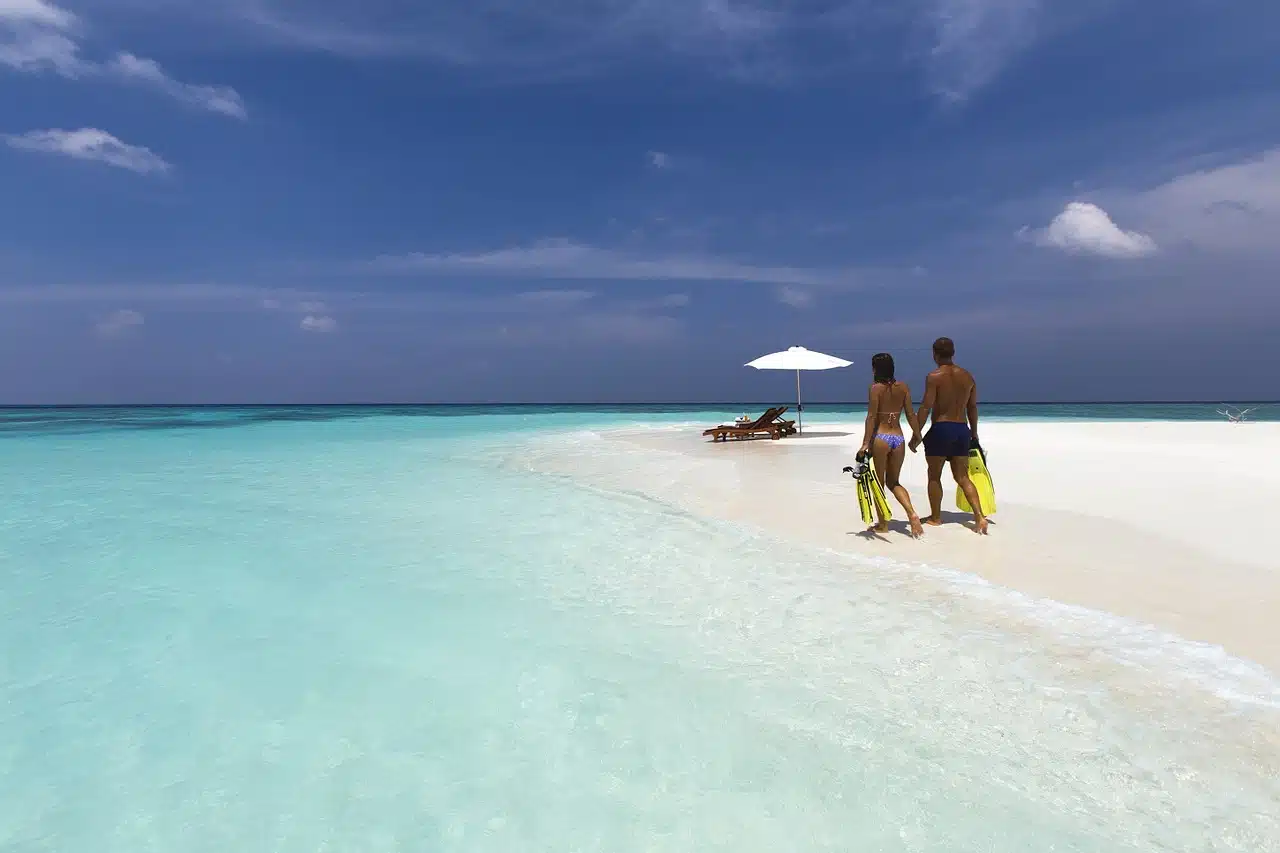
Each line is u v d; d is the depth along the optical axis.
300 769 3.04
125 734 3.35
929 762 2.97
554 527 7.59
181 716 3.51
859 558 5.96
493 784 2.90
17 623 4.78
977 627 4.31
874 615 4.62
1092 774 2.82
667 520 7.81
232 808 2.77
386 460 14.57
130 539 7.16
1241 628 4.05
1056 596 4.73
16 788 2.92
